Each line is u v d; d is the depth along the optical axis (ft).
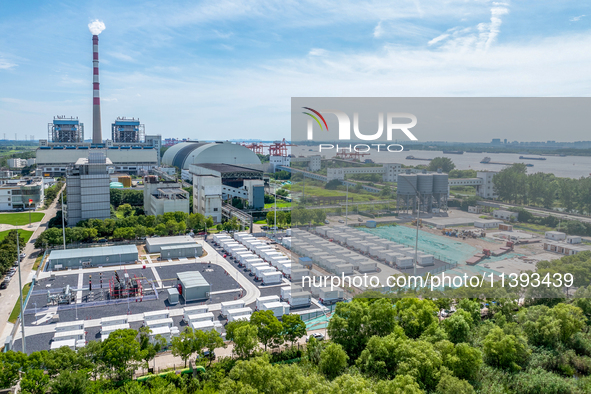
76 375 216.74
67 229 531.09
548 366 249.55
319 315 327.26
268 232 600.39
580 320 267.39
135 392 216.54
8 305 357.82
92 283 415.64
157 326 317.63
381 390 201.26
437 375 219.82
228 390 208.13
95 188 604.08
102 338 301.43
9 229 606.96
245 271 456.04
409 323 268.62
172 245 517.96
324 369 240.12
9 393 231.91
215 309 358.64
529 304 284.82
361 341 264.52
